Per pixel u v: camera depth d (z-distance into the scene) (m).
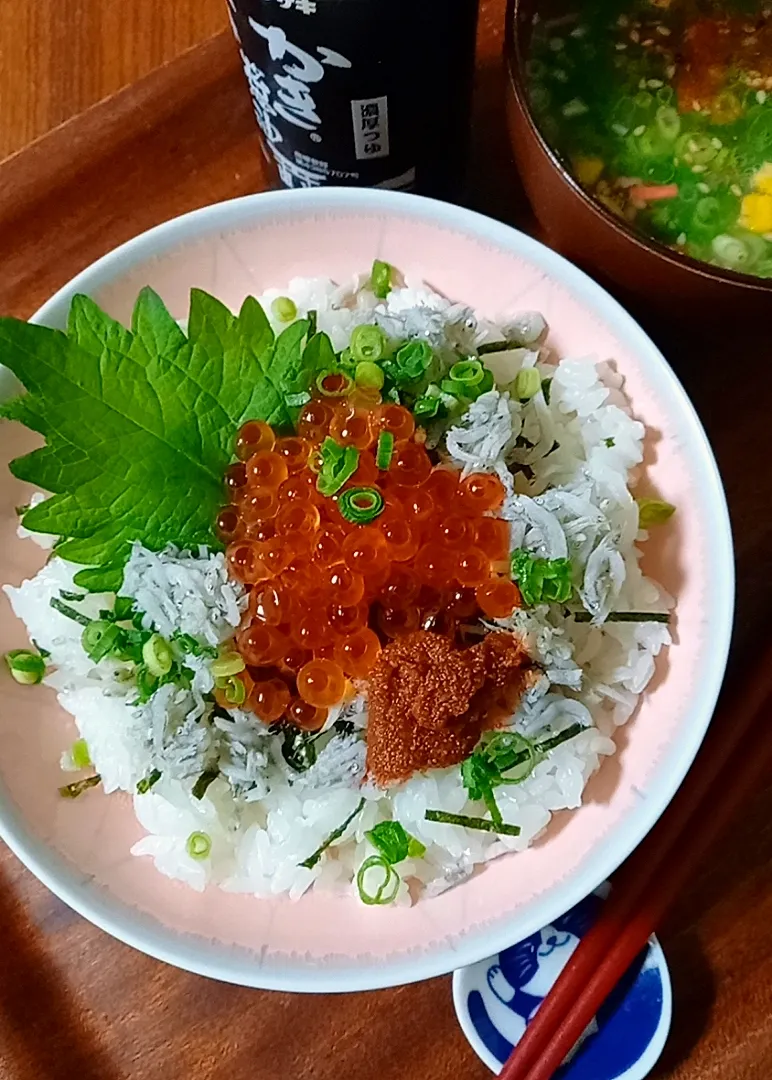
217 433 0.25
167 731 0.23
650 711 0.25
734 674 0.27
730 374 0.28
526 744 0.23
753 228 0.26
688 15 0.28
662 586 0.25
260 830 0.25
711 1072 0.26
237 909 0.24
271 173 0.29
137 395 0.24
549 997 0.25
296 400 0.25
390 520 0.23
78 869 0.24
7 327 0.22
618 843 0.23
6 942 0.26
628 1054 0.26
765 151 0.27
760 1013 0.26
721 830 0.26
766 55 0.28
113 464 0.23
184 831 0.24
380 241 0.27
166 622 0.23
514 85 0.25
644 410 0.26
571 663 0.23
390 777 0.23
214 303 0.24
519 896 0.24
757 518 0.28
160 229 0.26
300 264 0.27
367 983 0.22
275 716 0.24
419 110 0.25
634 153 0.27
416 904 0.24
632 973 0.26
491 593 0.23
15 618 0.26
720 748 0.26
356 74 0.24
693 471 0.25
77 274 0.29
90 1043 0.26
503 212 0.30
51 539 0.27
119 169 0.30
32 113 0.31
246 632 0.23
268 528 0.24
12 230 0.29
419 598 0.23
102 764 0.25
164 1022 0.26
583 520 0.24
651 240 0.24
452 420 0.25
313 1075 0.26
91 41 0.31
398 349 0.25
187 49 0.30
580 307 0.26
